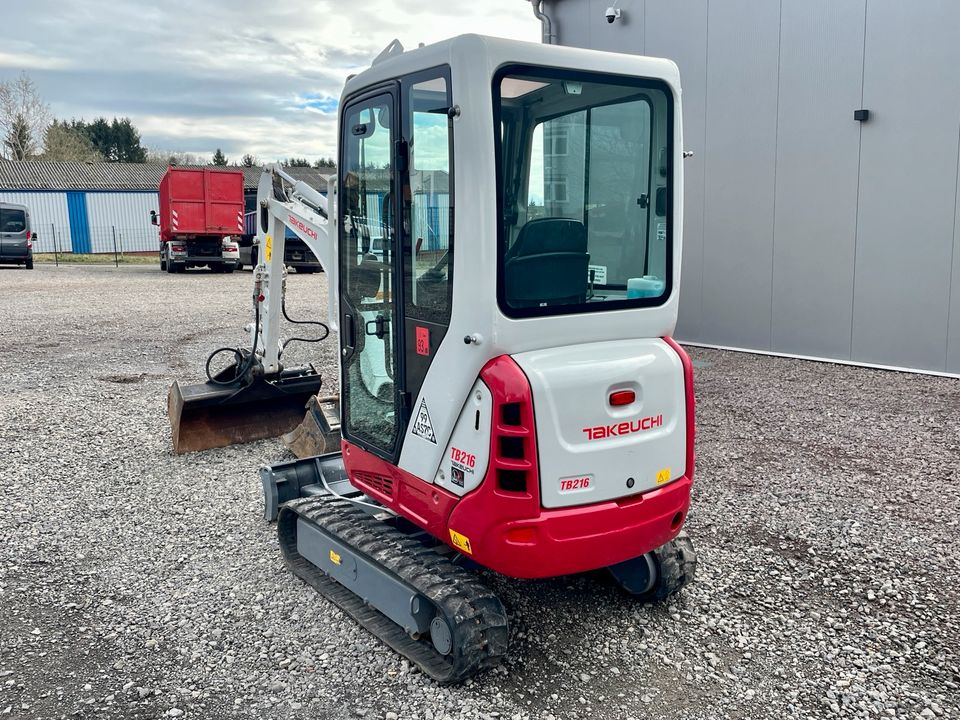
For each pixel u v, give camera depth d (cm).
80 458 659
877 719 331
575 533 340
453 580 358
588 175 360
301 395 702
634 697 345
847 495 572
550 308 341
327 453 589
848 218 971
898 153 920
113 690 349
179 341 1220
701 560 471
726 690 350
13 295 1827
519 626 401
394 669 365
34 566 468
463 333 334
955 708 338
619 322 364
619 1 1155
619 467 352
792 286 1034
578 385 337
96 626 402
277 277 647
